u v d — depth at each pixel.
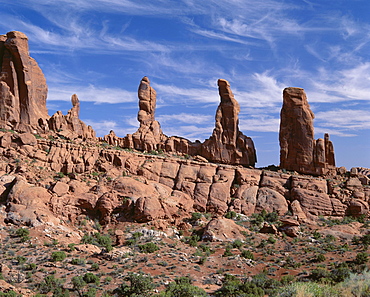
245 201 88.81
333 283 59.34
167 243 73.69
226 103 102.81
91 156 91.00
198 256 70.00
